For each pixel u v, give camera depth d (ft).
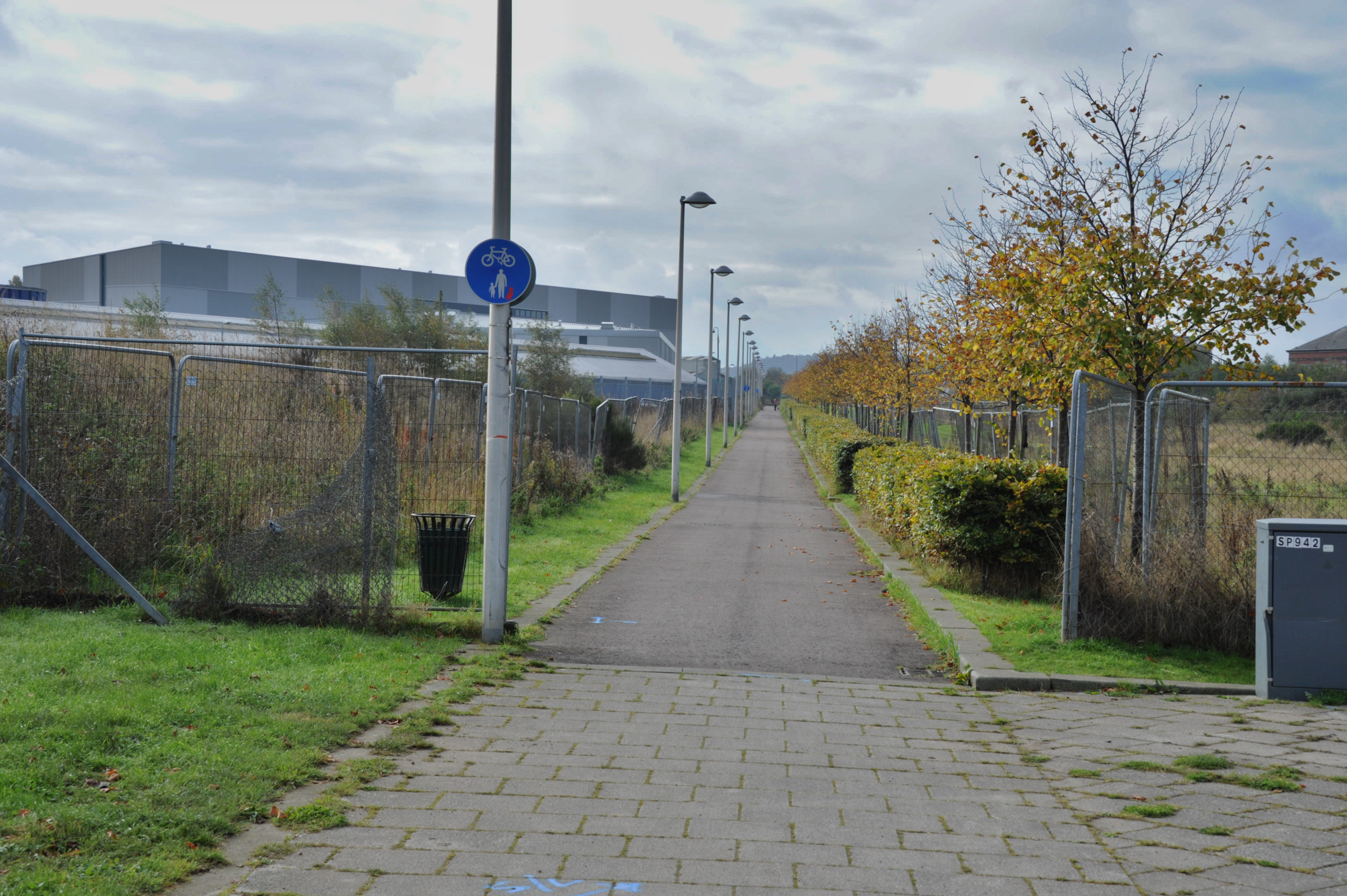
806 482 96.17
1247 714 19.69
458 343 105.50
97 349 29.58
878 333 106.83
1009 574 33.65
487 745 17.10
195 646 21.91
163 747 15.16
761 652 25.68
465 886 11.54
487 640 25.21
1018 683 21.99
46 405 28.96
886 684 22.45
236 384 31.96
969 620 28.25
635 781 15.43
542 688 21.24
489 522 25.31
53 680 18.04
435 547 29.07
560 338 128.88
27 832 11.91
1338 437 27.94
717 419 247.70
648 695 20.84
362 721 17.56
